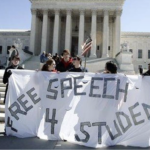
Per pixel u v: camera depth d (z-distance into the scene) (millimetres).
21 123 8945
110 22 74312
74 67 10586
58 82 9273
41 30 73438
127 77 9031
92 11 65750
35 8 66625
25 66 49906
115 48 65188
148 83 8930
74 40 78000
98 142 8055
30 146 7539
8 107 9117
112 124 8484
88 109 8758
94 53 63562
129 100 8805
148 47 85062
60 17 70250
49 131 8617
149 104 8727
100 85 9008
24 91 9289
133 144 8148
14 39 86938
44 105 9078
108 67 9406
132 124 8508
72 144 7902
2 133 9102
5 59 86562
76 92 9070
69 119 8719
